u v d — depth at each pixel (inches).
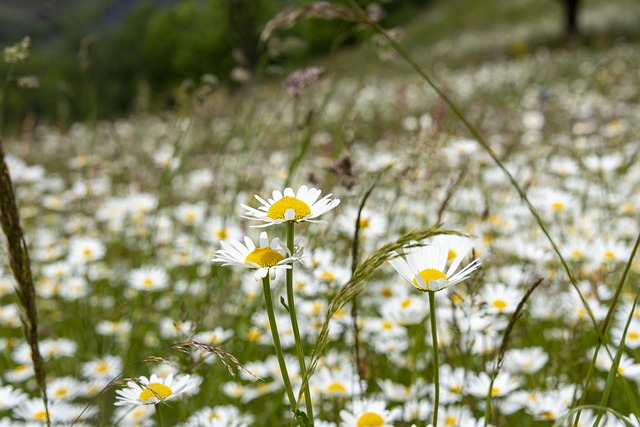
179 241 53.4
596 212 50.6
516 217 49.7
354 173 32.1
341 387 29.0
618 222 48.5
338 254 38.1
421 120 37.8
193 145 50.1
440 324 32.2
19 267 19.9
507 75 165.8
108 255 57.7
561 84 143.5
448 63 227.3
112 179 84.9
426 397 30.3
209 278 37.6
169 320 41.1
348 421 23.3
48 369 40.6
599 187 55.1
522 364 29.7
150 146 96.1
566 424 25.5
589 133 72.0
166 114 51.1
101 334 44.8
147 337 42.4
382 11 33.3
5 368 43.4
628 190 53.3
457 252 22.9
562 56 196.4
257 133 48.1
